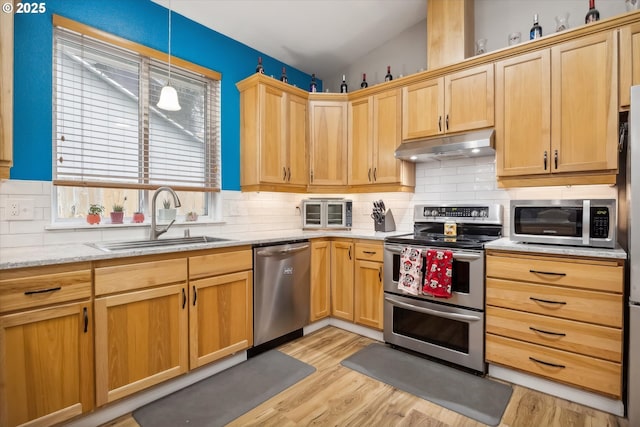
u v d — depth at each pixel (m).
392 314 2.57
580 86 2.05
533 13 2.56
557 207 1.95
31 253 1.65
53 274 1.49
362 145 3.15
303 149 3.18
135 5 2.36
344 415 1.75
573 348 1.83
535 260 1.96
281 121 2.99
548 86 2.16
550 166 2.15
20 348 1.42
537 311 1.95
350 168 3.24
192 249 1.99
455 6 2.65
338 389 2.00
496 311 2.10
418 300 2.44
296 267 2.72
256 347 2.48
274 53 3.34
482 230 2.67
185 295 1.97
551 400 1.88
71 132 2.10
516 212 2.09
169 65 2.51
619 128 1.99
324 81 3.86
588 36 2.03
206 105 2.85
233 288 2.26
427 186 3.07
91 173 2.20
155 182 2.53
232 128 2.97
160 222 2.48
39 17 1.94
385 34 3.31
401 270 2.43
